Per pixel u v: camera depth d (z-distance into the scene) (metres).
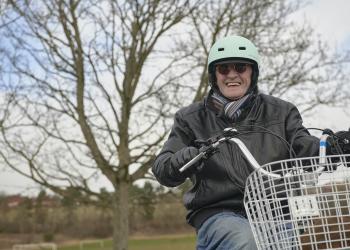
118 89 9.66
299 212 1.96
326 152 2.39
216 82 2.83
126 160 9.51
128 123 9.59
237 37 2.78
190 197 2.71
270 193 2.06
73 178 9.70
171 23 9.63
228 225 2.38
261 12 9.98
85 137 9.59
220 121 2.75
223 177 2.61
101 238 20.81
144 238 20.89
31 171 9.52
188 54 9.98
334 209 2.00
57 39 9.42
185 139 2.77
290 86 10.14
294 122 2.75
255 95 2.79
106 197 10.01
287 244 1.94
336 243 1.98
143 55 9.55
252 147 2.66
